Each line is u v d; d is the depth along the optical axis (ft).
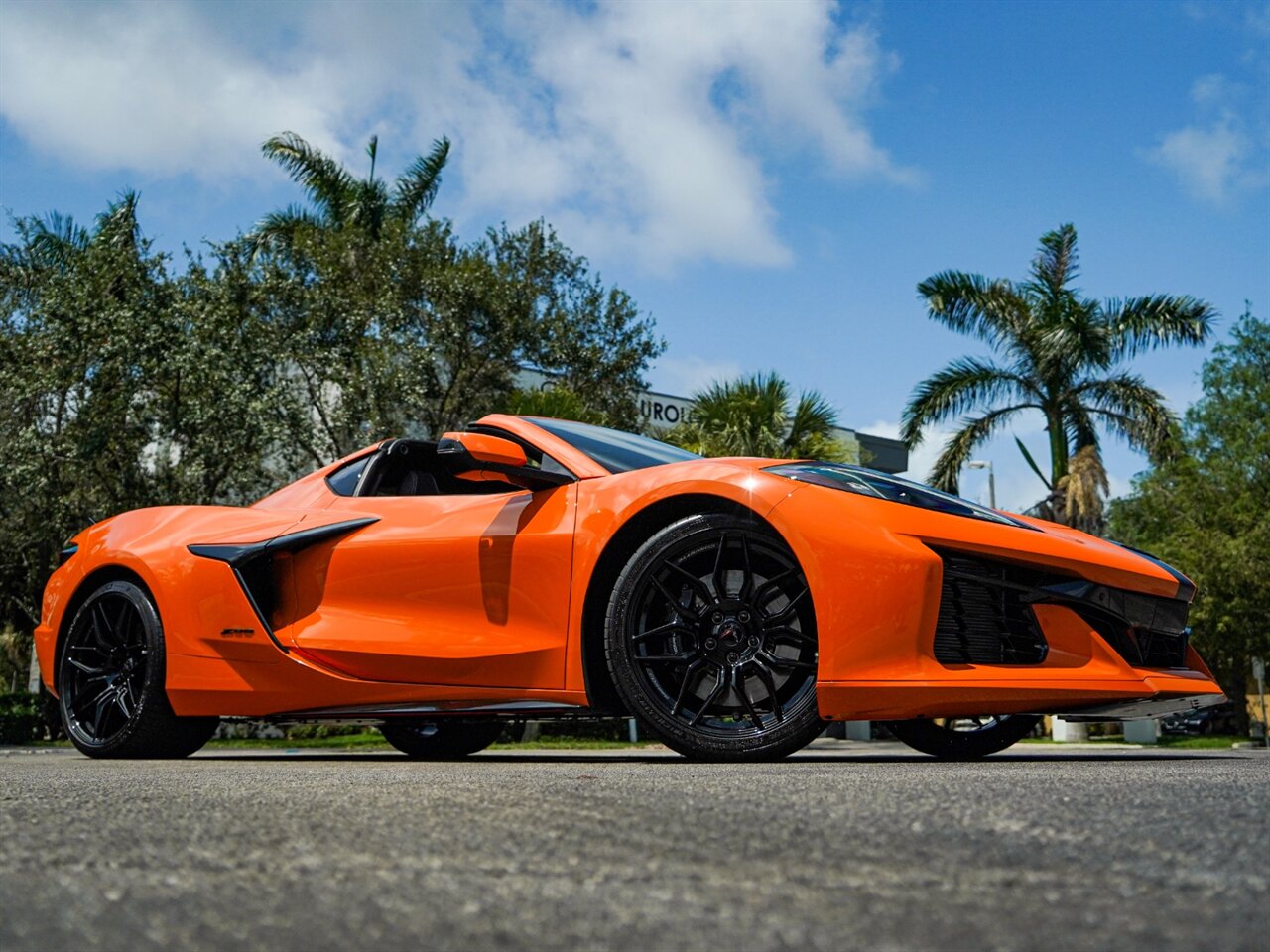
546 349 54.49
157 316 40.09
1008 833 3.32
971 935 2.02
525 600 9.44
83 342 39.27
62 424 40.68
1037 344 53.93
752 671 8.67
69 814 4.14
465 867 2.84
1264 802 4.14
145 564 11.68
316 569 10.78
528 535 9.53
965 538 8.23
